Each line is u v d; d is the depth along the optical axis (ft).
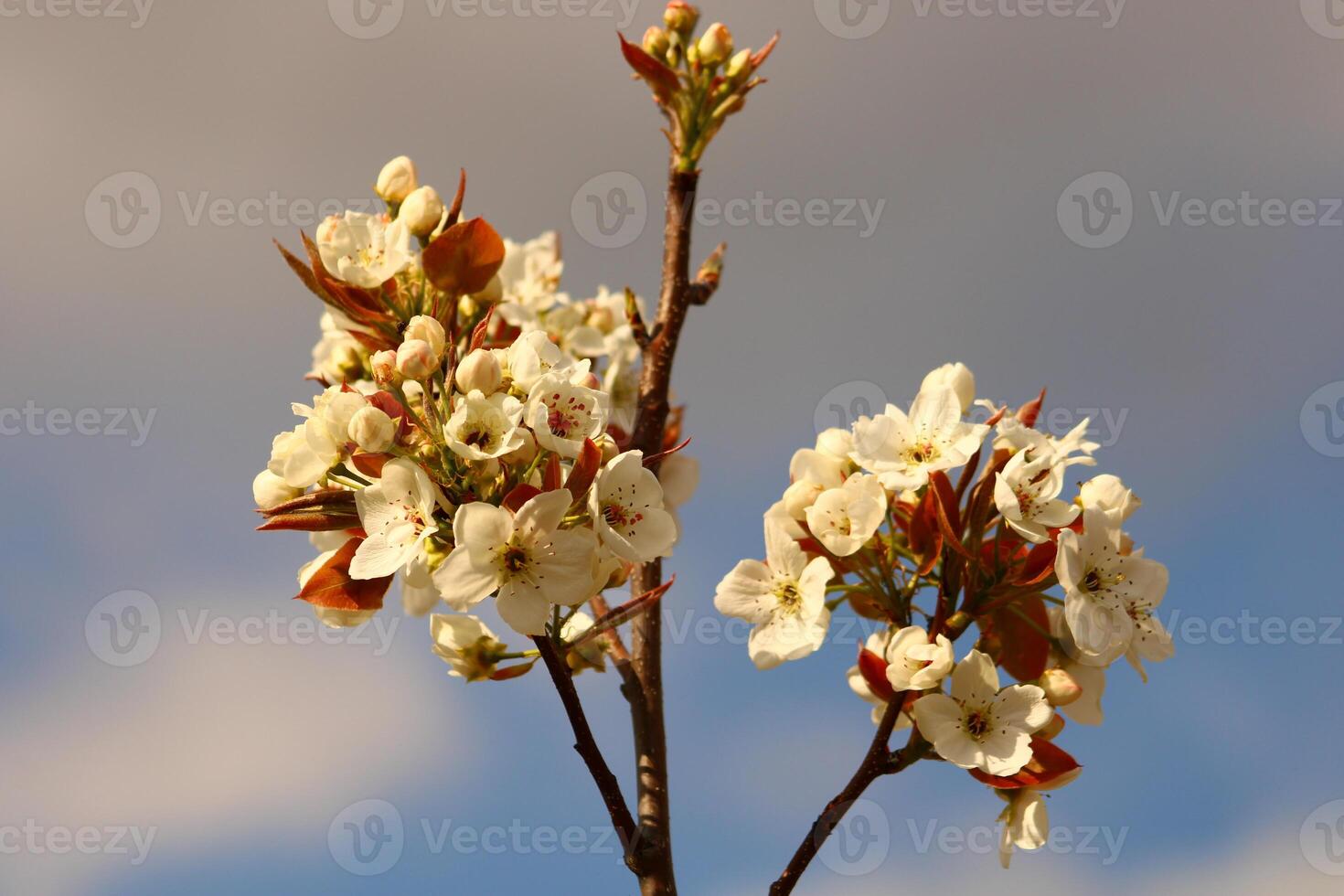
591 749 3.12
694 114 3.41
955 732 3.12
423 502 3.06
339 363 3.45
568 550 3.04
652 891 3.13
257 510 3.10
